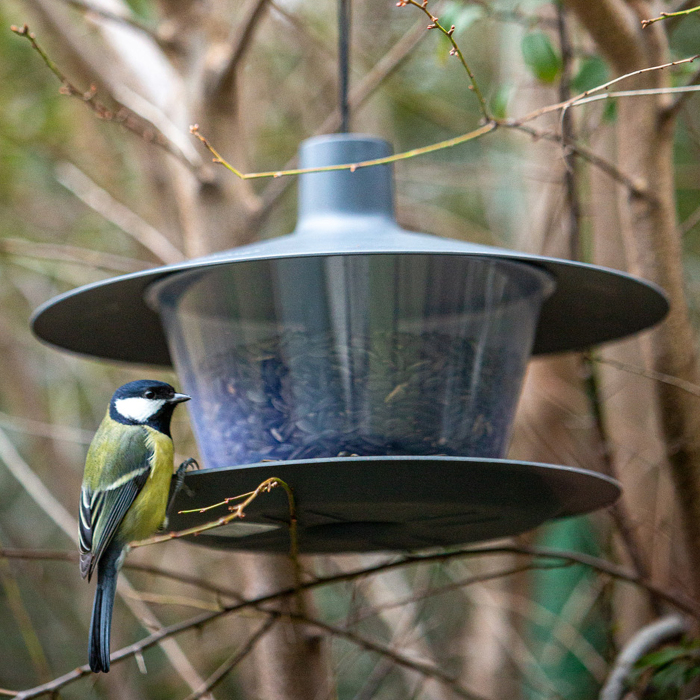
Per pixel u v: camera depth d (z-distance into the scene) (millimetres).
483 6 9336
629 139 8758
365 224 7215
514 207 16219
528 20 9516
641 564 9867
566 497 6855
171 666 15648
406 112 17875
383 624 15070
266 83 16859
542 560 14242
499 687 13484
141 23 10617
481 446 7309
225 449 7348
